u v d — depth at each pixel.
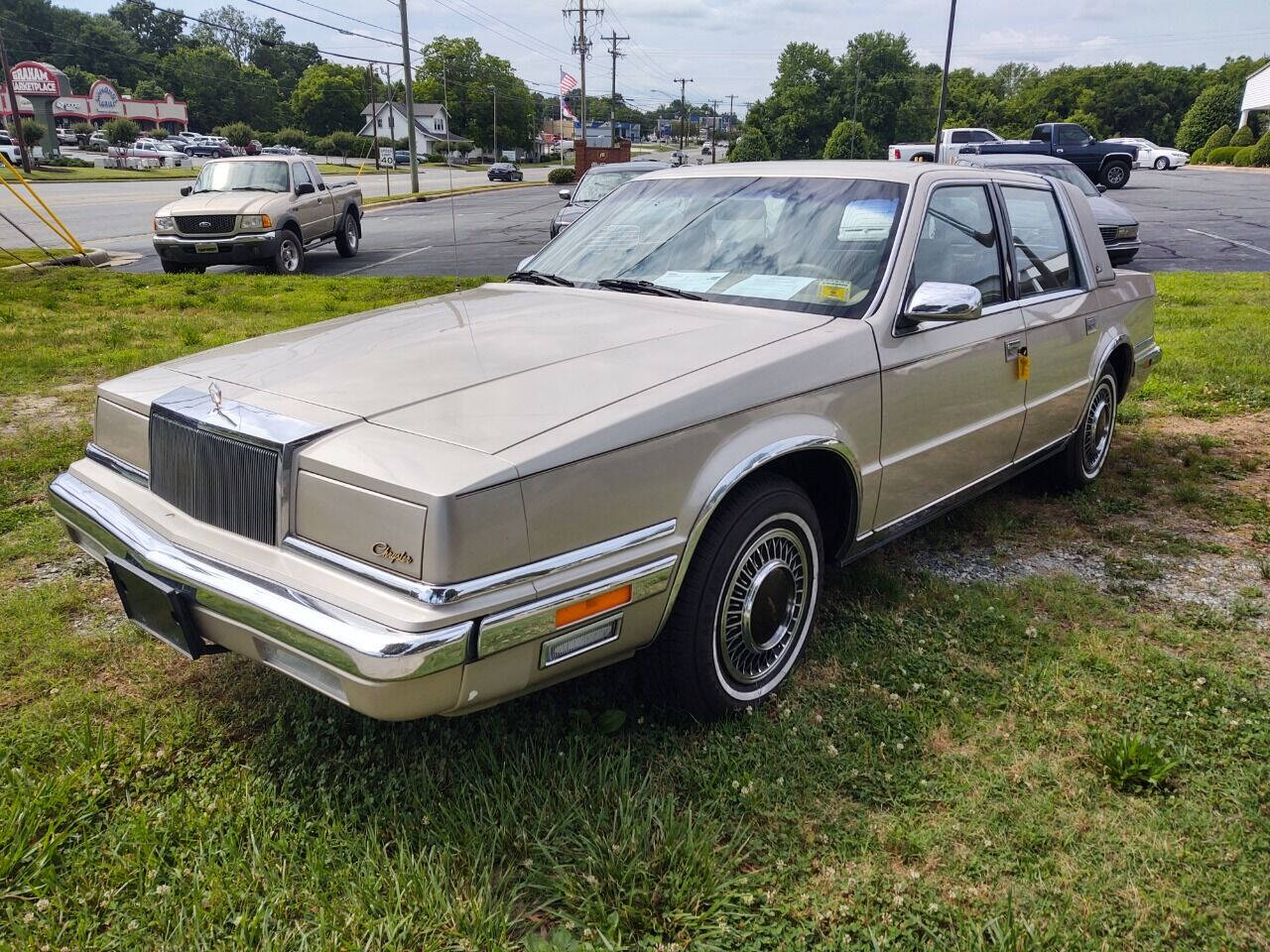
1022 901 2.21
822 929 2.14
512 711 2.91
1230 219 21.78
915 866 2.33
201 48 133.38
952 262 3.66
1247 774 2.65
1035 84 108.38
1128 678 3.15
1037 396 4.23
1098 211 13.29
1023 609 3.67
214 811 2.49
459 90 98.31
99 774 2.58
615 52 90.94
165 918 2.13
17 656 3.28
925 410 3.46
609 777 2.58
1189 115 75.06
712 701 2.82
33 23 125.88
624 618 2.49
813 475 3.30
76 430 5.79
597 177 13.91
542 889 2.22
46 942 2.08
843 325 3.16
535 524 2.25
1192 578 4.00
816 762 2.70
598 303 3.44
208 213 14.03
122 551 2.66
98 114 97.81
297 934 2.09
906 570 4.05
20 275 14.05
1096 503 4.89
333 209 16.70
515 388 2.58
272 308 10.88
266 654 2.37
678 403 2.57
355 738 2.78
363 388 2.60
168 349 8.29
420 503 2.12
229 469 2.47
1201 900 2.21
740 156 82.44
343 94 117.75
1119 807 2.53
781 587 2.99
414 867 2.23
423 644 2.07
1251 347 8.20
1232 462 5.46
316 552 2.30
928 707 2.99
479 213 29.16
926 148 37.28
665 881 2.22
